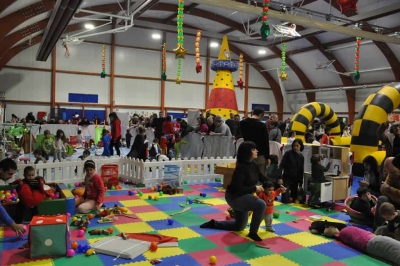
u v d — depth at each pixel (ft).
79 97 74.79
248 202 15.12
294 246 14.87
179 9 29.48
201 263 12.78
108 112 77.71
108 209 18.57
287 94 100.32
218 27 81.41
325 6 56.80
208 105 49.67
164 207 20.36
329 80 86.79
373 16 46.21
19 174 23.54
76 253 13.29
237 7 35.96
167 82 84.07
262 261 13.21
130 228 16.47
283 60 44.04
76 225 16.44
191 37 85.92
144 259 12.92
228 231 16.46
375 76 76.43
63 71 73.00
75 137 55.57
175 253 13.61
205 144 34.40
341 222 18.20
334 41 74.69
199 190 25.38
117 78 78.43
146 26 67.31
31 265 12.19
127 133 55.62
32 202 16.29
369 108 32.12
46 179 24.86
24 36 52.11
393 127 21.09
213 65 49.67
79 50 74.28
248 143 15.42
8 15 38.73
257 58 94.07
